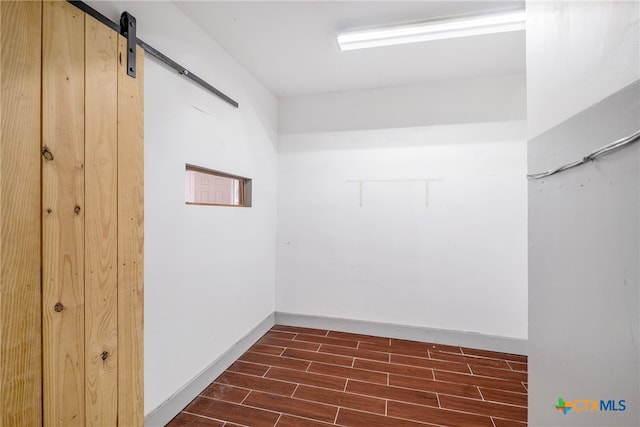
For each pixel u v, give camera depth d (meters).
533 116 1.13
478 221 2.54
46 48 0.99
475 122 2.55
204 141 1.88
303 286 2.96
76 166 1.09
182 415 1.62
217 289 2.02
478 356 2.36
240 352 2.30
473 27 1.83
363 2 1.64
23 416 0.93
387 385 1.91
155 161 1.50
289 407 1.69
